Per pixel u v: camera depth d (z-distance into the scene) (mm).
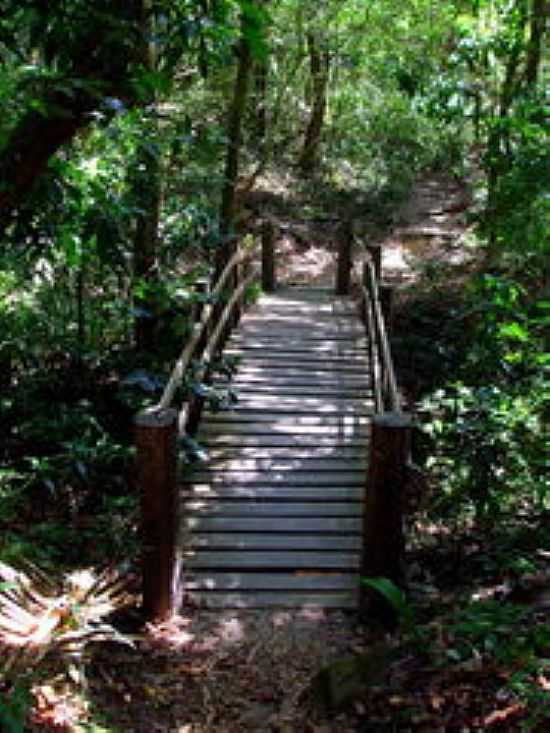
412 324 9766
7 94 3457
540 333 6312
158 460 4027
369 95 14531
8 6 2947
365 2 10844
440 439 5844
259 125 14039
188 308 7125
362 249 12867
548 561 4348
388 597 3574
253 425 6039
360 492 5219
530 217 6938
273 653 4008
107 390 7098
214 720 3510
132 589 4465
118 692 3639
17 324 7492
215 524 4895
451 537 5133
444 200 14836
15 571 3564
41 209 3941
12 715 2615
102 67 3061
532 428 5125
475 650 3256
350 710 3361
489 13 7820
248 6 2826
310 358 7422
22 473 5645
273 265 9820
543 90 7309
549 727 2764
